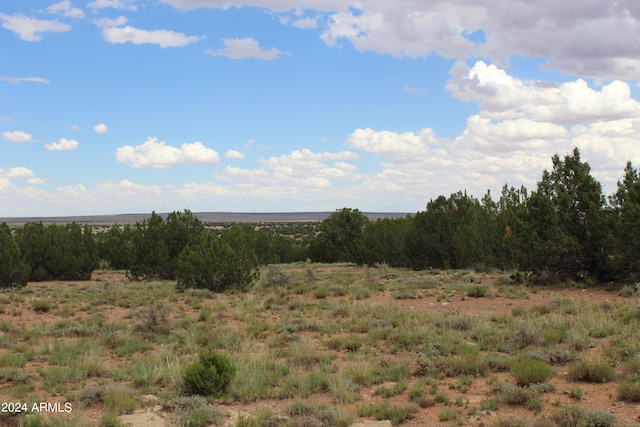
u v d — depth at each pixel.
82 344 14.05
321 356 12.48
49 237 36.94
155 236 36.38
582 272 24.50
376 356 12.48
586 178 24.14
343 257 55.31
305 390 9.73
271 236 62.97
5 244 30.67
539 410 8.41
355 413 8.65
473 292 21.67
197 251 28.77
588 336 13.32
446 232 35.97
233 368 10.17
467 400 8.98
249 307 20.58
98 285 31.66
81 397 9.27
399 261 43.47
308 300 22.67
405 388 9.96
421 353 12.02
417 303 20.70
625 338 12.70
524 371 9.72
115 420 8.00
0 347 14.22
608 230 22.89
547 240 24.80
